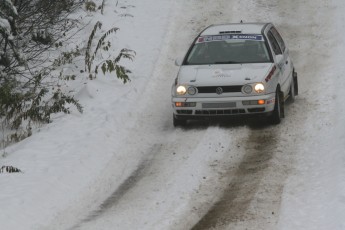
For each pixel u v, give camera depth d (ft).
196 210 94.58
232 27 145.18
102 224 91.81
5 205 96.07
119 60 174.19
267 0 218.59
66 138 128.06
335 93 146.30
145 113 143.95
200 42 141.28
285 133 125.18
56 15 191.11
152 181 107.55
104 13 210.79
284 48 148.66
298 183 101.14
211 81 128.16
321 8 207.72
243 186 102.06
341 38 183.73
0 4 143.64
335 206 89.30
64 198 101.65
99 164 115.44
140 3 221.46
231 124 132.36
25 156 119.14
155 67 173.47
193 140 124.88
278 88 132.77
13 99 146.10
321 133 123.13
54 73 170.09
